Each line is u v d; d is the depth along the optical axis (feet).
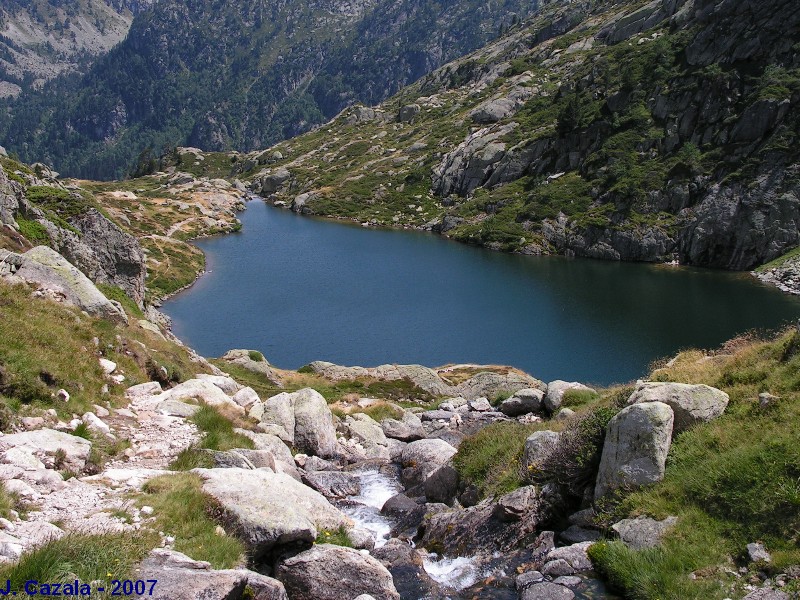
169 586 33.94
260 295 357.20
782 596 38.70
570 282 378.53
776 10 455.63
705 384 64.90
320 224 595.47
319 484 80.48
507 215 508.53
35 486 44.47
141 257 184.55
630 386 80.74
